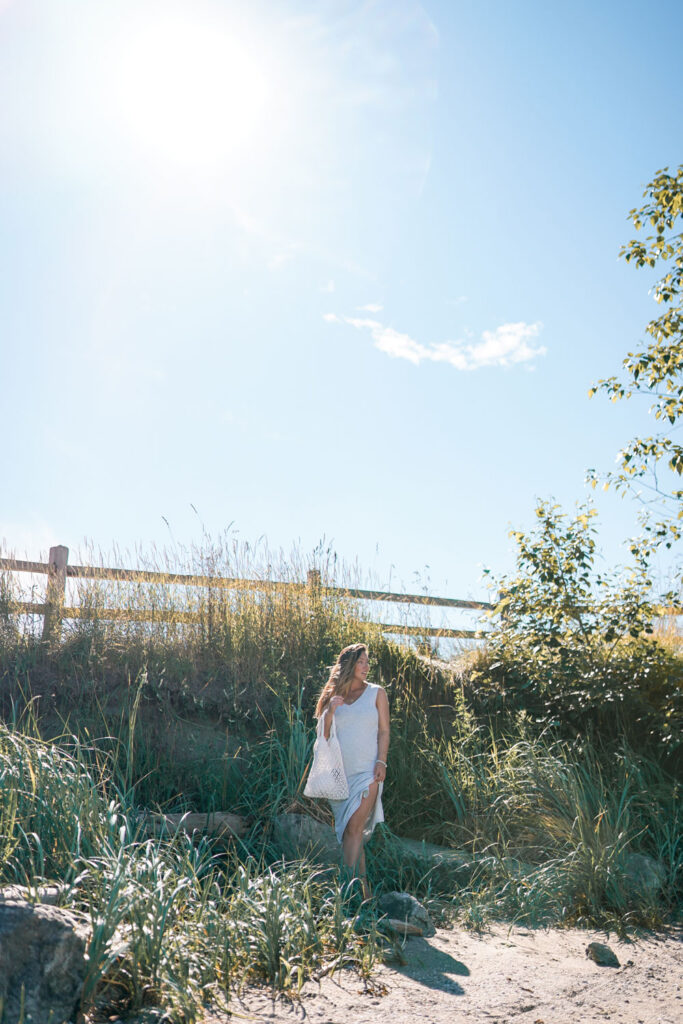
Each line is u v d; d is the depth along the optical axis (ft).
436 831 21.77
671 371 25.90
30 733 20.94
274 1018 9.49
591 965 13.25
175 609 29.43
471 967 12.57
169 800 20.49
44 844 12.26
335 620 31.35
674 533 27.58
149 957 9.85
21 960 8.49
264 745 23.20
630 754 24.47
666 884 18.62
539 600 30.45
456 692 28.91
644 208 26.22
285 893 13.00
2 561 30.19
